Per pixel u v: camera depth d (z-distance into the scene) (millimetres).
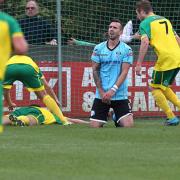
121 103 35312
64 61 41781
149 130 32594
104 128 34125
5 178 19969
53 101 36875
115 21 35500
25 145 26844
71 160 23234
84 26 45031
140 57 35625
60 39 41500
